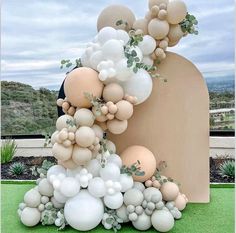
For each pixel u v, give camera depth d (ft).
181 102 6.59
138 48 5.99
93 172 5.72
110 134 6.68
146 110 6.61
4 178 9.56
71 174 5.75
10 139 11.54
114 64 5.68
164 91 6.57
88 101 5.62
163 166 6.67
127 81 5.89
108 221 5.56
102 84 5.74
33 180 8.86
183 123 6.61
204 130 6.61
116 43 5.64
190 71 6.54
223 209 6.44
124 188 5.69
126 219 5.70
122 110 5.63
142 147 6.34
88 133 5.35
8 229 5.67
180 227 5.69
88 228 5.49
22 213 5.74
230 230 5.56
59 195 5.65
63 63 5.98
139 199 5.53
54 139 5.59
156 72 6.55
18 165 10.02
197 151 6.65
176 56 6.52
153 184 6.02
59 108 6.77
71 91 5.61
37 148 11.43
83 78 5.57
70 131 5.41
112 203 5.54
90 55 5.88
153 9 6.06
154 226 5.43
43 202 5.80
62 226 5.56
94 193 5.55
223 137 10.55
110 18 6.46
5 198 7.34
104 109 5.55
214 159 10.43
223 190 7.67
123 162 6.13
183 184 6.72
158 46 6.25
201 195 6.74
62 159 5.43
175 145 6.65
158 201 5.47
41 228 5.72
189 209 6.45
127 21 6.47
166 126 6.63
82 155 5.41
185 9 6.05
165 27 6.06
